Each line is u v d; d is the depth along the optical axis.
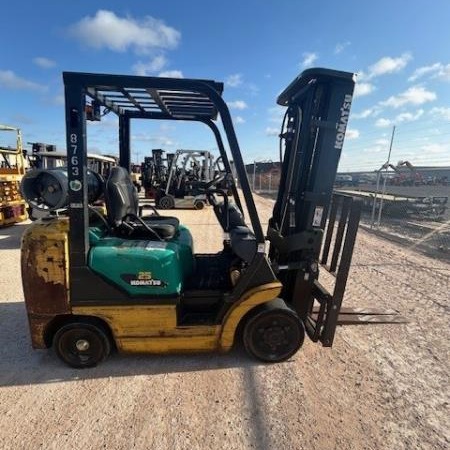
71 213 2.42
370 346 3.11
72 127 2.29
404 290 4.55
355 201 2.60
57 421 2.18
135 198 3.29
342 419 2.22
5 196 8.78
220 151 3.46
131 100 2.91
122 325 2.62
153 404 2.34
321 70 2.51
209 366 2.76
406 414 2.28
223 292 2.85
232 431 2.11
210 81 2.36
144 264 2.53
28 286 2.51
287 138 3.15
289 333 2.78
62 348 2.68
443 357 2.96
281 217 3.24
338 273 2.73
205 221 10.54
